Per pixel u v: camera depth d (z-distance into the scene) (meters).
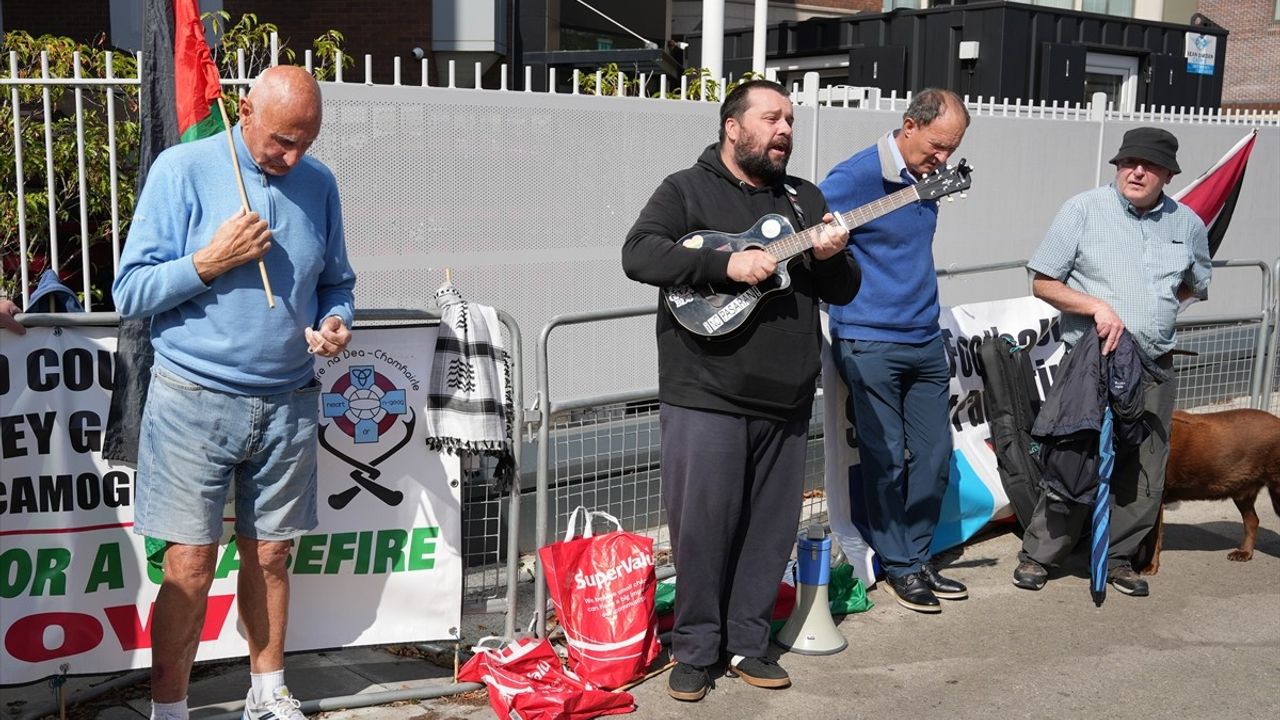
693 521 3.93
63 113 5.62
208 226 3.23
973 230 8.30
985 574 5.34
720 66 9.40
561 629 4.57
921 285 4.65
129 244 3.21
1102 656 4.44
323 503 3.83
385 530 3.91
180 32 3.56
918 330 4.66
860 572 4.93
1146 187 4.87
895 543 4.88
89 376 3.56
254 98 3.18
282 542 3.51
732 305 3.79
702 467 3.90
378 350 3.86
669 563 5.07
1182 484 5.31
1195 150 9.53
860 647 4.49
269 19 10.54
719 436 3.89
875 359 4.64
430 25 10.55
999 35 11.02
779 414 3.95
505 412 3.96
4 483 3.48
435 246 5.97
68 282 5.59
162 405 3.28
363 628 3.92
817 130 7.32
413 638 3.98
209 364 3.24
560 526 4.89
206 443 3.28
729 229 3.89
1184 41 12.84
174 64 3.68
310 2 10.53
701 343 3.86
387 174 5.77
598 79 6.54
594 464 4.82
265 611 3.54
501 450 3.93
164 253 3.21
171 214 3.21
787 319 3.90
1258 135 9.88
